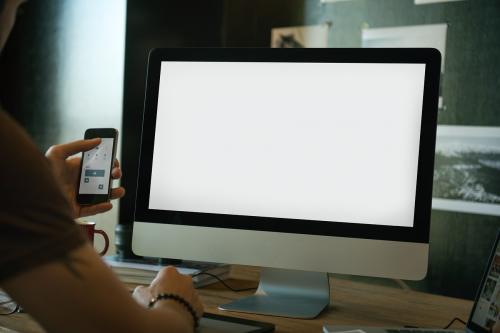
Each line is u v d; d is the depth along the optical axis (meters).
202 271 1.26
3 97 2.70
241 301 1.10
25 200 0.49
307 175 1.06
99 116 2.48
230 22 2.71
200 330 0.86
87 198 1.15
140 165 1.16
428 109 1.02
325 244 1.05
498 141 2.17
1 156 0.48
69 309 0.51
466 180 2.24
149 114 1.16
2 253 0.48
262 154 1.09
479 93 2.21
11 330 0.87
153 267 1.25
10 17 0.56
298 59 1.08
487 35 2.19
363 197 1.04
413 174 1.02
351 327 0.90
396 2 2.35
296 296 1.14
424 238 1.00
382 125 1.04
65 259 0.50
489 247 2.20
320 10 2.50
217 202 1.11
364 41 2.42
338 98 1.06
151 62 1.16
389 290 1.31
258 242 1.08
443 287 2.29
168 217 1.14
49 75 2.61
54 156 1.12
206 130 1.12
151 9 2.50
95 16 2.48
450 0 2.25
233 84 1.12
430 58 1.02
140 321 0.56
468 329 0.89
